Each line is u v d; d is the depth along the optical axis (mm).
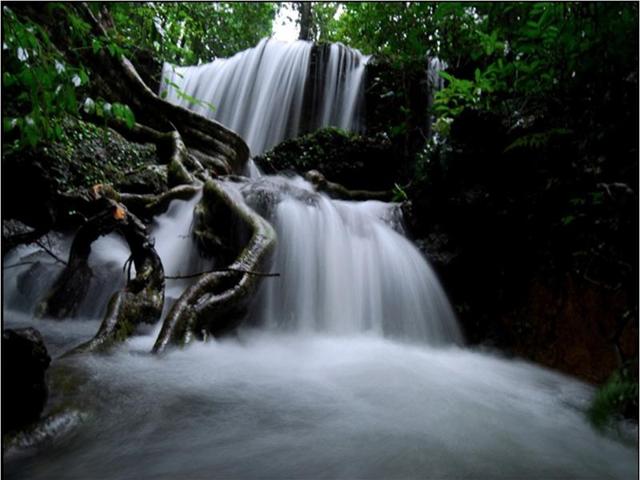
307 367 3883
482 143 5074
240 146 9062
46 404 2328
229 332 4422
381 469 2182
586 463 2330
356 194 9070
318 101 11828
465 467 2238
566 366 4051
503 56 4844
